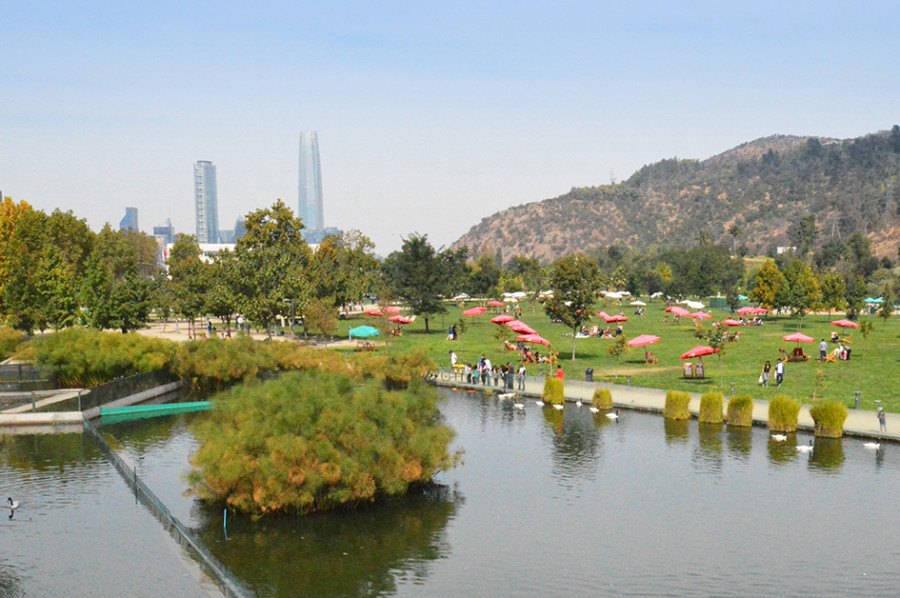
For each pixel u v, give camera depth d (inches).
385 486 1305.4
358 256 6082.7
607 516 1242.0
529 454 1631.4
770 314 5211.6
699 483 1406.3
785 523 1197.1
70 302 3499.0
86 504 1326.3
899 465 1497.3
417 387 1544.0
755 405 2015.3
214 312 3737.7
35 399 2121.1
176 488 1424.7
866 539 1130.0
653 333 3993.6
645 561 1063.6
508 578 1016.2
